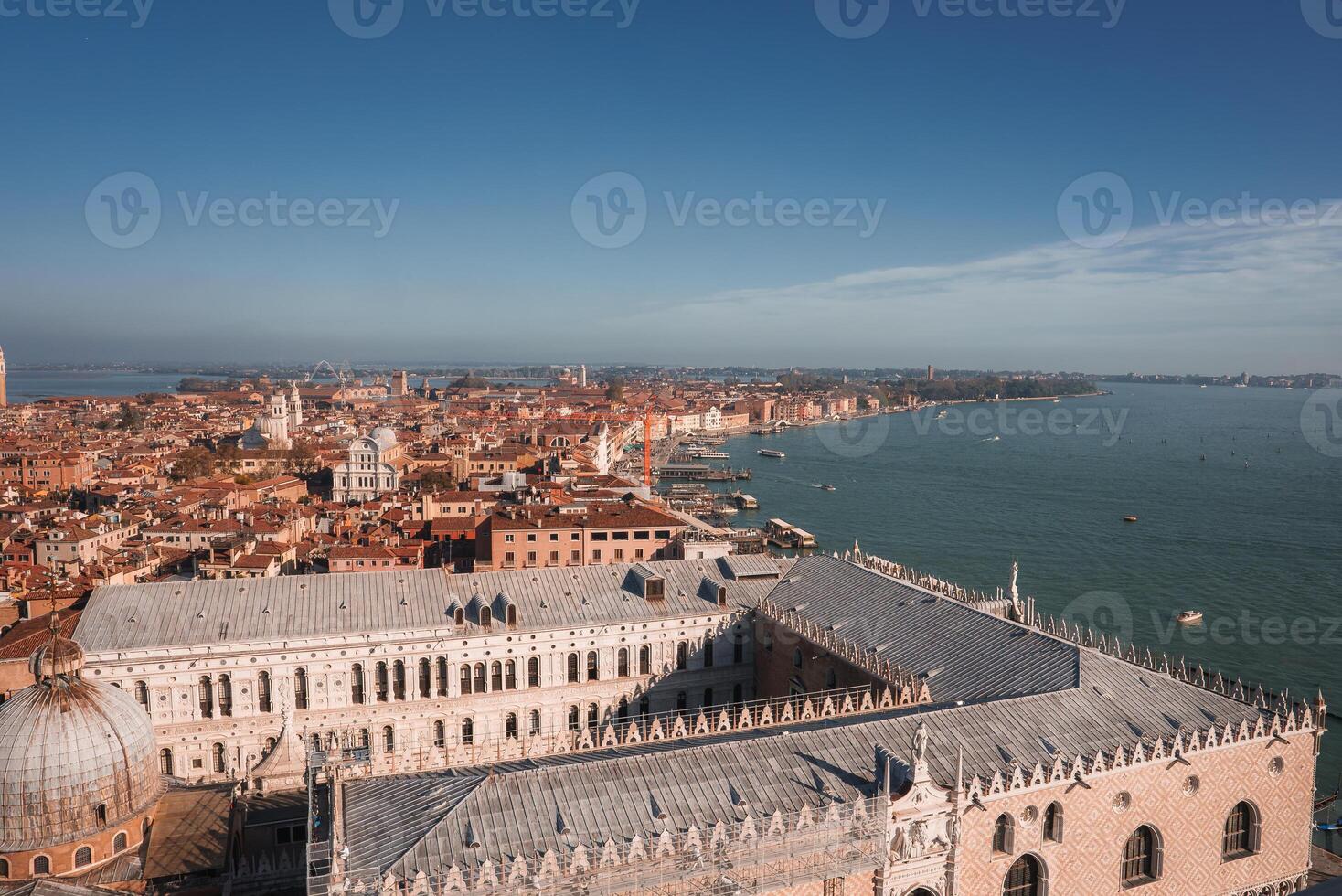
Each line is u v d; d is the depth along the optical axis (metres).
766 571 104.25
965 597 99.50
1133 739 60.84
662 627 95.25
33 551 175.88
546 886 43.78
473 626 89.69
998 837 55.47
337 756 57.66
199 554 165.12
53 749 52.00
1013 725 60.34
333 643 84.88
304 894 55.59
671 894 45.72
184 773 82.62
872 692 76.94
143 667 80.62
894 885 51.72
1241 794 62.59
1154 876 60.31
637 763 52.59
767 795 51.72
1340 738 114.81
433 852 45.22
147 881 53.50
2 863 52.22
